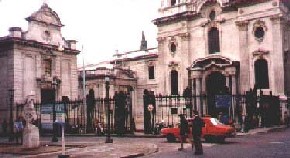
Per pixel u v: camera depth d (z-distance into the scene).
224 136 22.77
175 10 50.41
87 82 56.94
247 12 43.28
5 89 42.22
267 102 36.75
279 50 40.78
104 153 18.66
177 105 47.44
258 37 42.50
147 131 34.50
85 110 41.75
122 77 57.59
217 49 46.22
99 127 36.25
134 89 59.72
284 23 42.12
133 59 60.66
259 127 35.53
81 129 40.44
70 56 48.62
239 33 43.84
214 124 23.30
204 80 45.09
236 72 43.44
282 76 40.59
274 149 18.08
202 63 45.22
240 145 20.80
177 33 49.62
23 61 42.84
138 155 17.77
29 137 22.36
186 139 24.22
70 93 48.09
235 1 43.84
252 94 35.25
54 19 46.84
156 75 57.62
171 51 50.22
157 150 19.77
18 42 41.91
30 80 43.34
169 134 25.44
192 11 48.09
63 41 48.06
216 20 45.94
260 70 42.28
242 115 33.34
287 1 44.41
